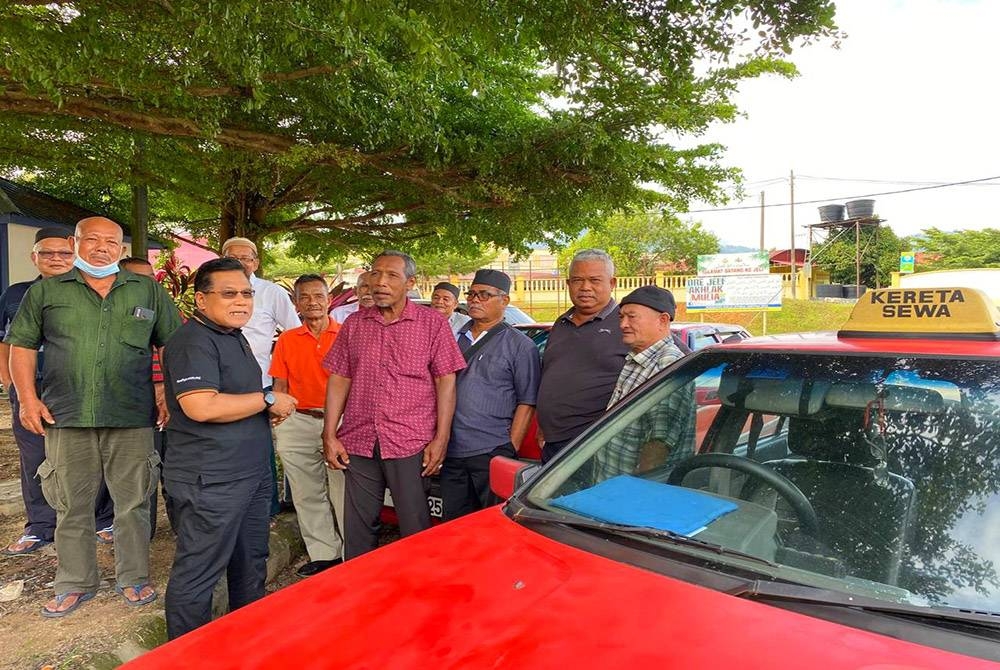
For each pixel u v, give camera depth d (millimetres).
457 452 3754
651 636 1417
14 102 4879
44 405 3311
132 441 3426
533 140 7309
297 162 6578
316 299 4254
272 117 6559
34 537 4145
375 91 6016
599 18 3967
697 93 7109
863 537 1731
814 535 1790
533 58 7965
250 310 2994
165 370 2932
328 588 1774
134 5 3738
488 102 7645
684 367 2395
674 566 1726
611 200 8023
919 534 1671
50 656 2896
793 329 25250
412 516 3479
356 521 3621
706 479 2139
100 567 3855
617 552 1819
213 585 2975
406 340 3484
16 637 3057
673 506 2004
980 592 1504
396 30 3977
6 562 3945
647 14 3904
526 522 2049
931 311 2090
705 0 3723
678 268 35188
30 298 3283
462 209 9391
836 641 1379
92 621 3219
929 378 1892
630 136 7523
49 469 3312
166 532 4418
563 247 11414
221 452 2906
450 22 3916
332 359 3719
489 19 4020
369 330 3555
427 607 1615
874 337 2195
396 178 8164
